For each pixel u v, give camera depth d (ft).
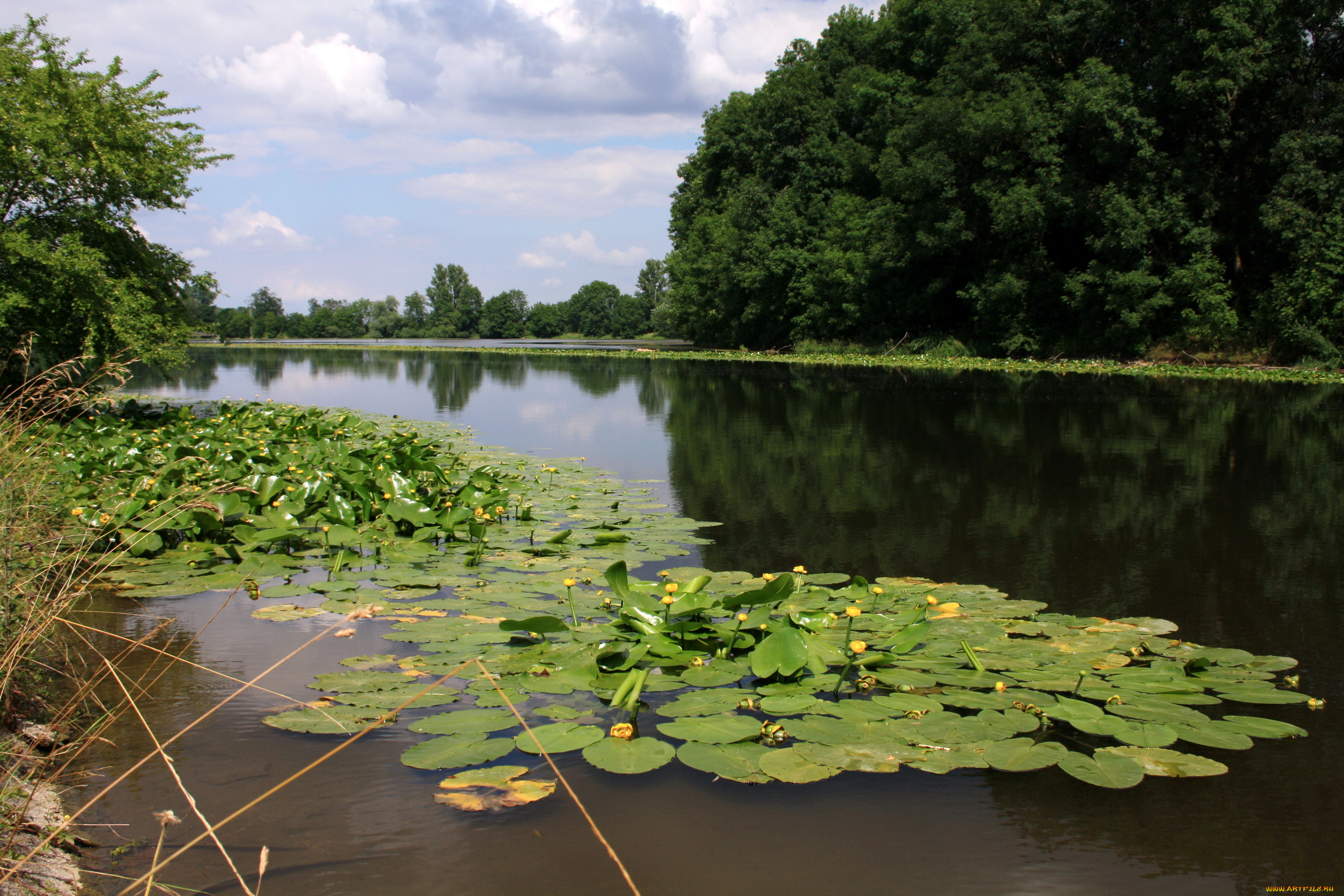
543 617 12.26
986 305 94.22
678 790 8.84
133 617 14.35
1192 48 73.31
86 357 18.85
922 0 109.60
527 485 25.93
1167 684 10.87
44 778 8.91
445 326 353.31
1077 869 7.52
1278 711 10.43
